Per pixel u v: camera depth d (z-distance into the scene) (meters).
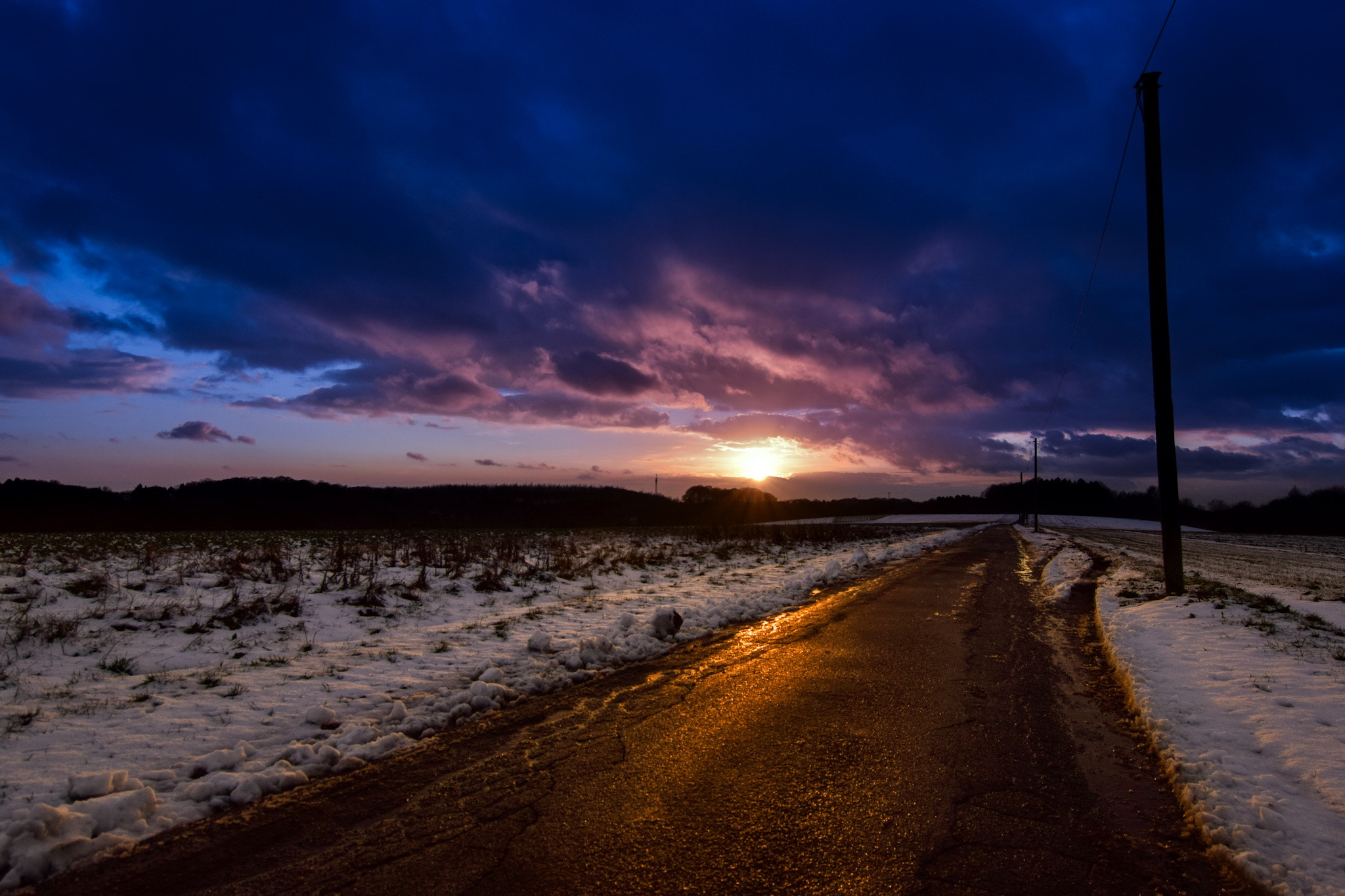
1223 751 4.38
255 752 4.44
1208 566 20.12
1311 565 23.38
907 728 5.11
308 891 2.91
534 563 17.16
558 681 6.34
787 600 12.34
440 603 11.16
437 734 4.94
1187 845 3.36
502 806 3.73
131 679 6.01
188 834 3.39
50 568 11.66
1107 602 11.16
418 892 2.90
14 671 5.96
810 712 5.50
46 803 3.50
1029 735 4.98
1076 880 3.02
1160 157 12.77
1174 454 12.32
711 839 3.36
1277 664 6.52
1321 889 2.86
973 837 3.41
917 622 10.08
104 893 2.89
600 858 3.17
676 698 5.90
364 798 3.84
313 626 8.76
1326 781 3.84
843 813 3.66
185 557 14.52
